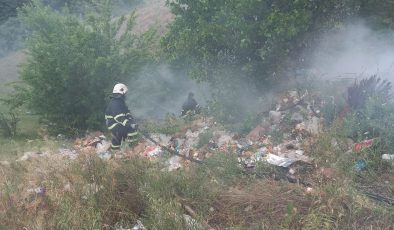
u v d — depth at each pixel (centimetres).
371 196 534
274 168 635
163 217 499
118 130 848
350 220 487
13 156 930
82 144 1052
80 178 605
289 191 557
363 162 619
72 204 546
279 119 861
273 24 855
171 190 570
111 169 617
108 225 523
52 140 1127
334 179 577
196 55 975
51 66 1256
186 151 810
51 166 684
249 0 848
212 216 539
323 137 695
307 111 845
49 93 1282
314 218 478
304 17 848
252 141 811
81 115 1309
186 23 1023
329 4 887
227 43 911
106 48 1295
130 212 554
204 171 655
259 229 489
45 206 552
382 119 689
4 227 525
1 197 593
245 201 553
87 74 1248
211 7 955
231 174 635
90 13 1330
